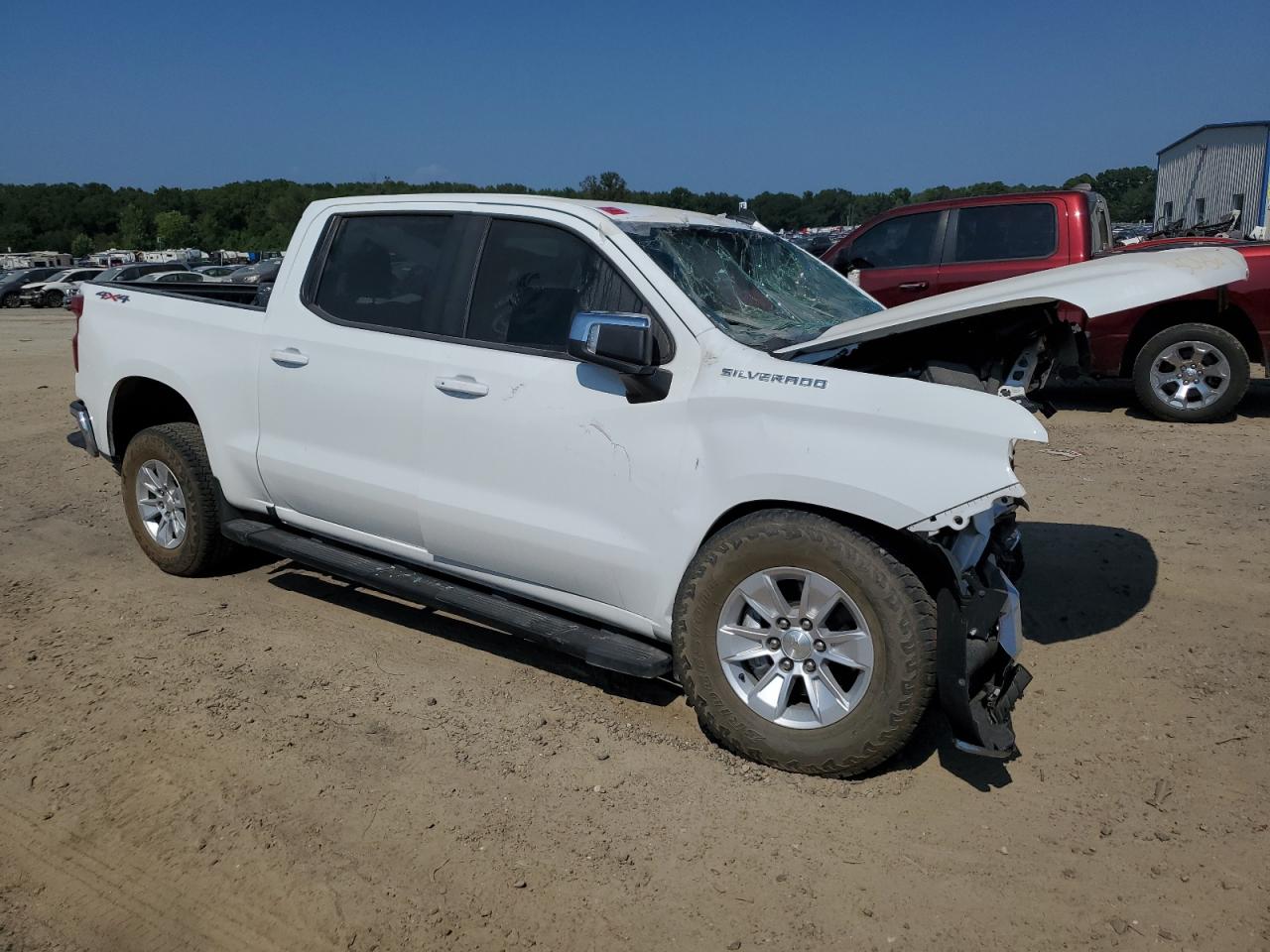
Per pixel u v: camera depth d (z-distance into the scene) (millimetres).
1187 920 2725
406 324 4230
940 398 3189
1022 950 2635
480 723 3836
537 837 3131
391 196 4426
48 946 2703
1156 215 34562
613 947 2678
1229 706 3844
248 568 5555
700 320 3607
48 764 3547
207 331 4879
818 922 2754
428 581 4301
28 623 4805
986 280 9461
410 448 4156
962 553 3205
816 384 3342
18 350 17500
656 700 4031
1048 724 3768
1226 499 6332
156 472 5289
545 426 3775
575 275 3859
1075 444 8016
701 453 3482
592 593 3816
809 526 3275
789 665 3406
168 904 2852
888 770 3494
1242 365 8414
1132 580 5074
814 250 15625
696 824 3189
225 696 4039
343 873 2969
